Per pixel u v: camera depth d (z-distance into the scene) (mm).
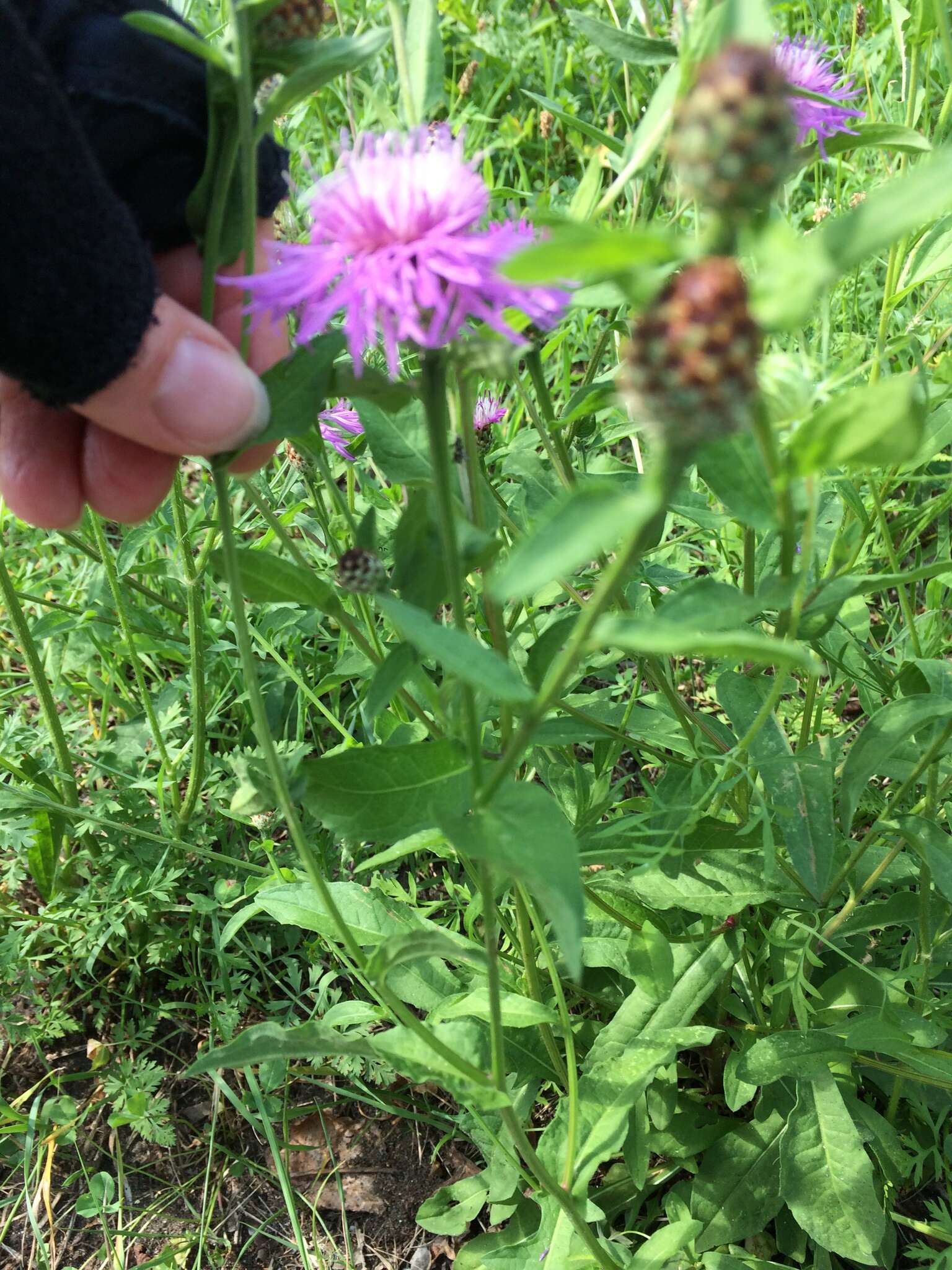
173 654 359
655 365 104
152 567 321
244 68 143
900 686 263
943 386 246
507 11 612
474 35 601
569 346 428
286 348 212
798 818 235
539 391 222
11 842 306
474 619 268
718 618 147
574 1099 213
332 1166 304
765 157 105
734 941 257
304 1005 318
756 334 105
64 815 323
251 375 167
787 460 137
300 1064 314
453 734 184
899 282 263
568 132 525
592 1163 214
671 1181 284
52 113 151
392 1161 304
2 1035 330
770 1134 270
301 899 256
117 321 157
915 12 264
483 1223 292
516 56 589
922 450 249
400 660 166
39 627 321
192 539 307
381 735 265
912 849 256
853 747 217
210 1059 173
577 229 88
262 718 165
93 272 154
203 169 175
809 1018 262
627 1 388
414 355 296
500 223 171
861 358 303
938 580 314
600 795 269
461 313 140
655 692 317
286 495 374
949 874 217
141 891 317
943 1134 277
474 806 152
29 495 225
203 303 162
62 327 156
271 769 166
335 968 330
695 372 102
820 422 131
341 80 448
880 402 126
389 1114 312
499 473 331
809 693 264
